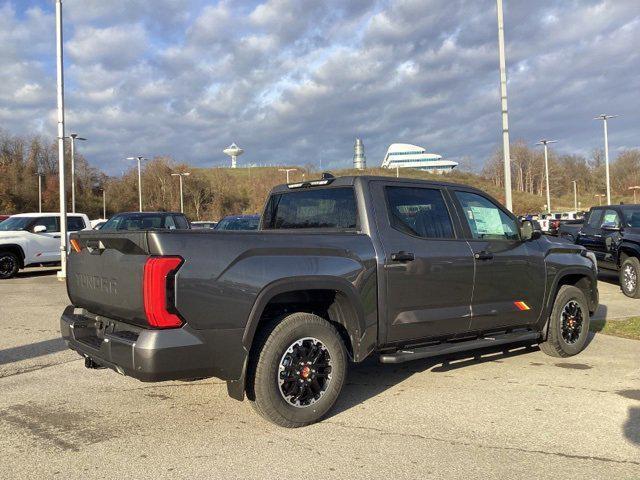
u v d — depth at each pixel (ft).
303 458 12.39
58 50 54.90
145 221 49.16
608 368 19.92
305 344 14.38
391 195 16.78
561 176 331.77
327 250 14.80
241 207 310.04
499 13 55.52
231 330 13.00
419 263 16.44
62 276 51.90
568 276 22.44
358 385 18.01
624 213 40.68
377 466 11.98
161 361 12.12
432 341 17.33
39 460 12.34
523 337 19.72
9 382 18.60
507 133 56.08
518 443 13.19
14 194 259.19
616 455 12.50
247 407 15.92
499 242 19.13
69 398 16.84
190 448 12.96
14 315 31.63
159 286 12.10
